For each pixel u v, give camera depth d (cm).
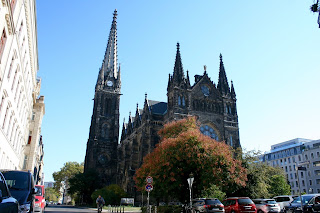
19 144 5550
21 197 1848
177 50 9569
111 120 13562
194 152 4547
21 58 4122
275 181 9000
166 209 4197
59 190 16062
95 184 11212
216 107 9162
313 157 13362
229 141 8812
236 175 5006
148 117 9562
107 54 14850
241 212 3541
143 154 9300
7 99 3666
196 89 9081
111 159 12800
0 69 2900
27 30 4191
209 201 3503
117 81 14362
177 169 4522
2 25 2656
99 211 4206
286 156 15238
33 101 7419
